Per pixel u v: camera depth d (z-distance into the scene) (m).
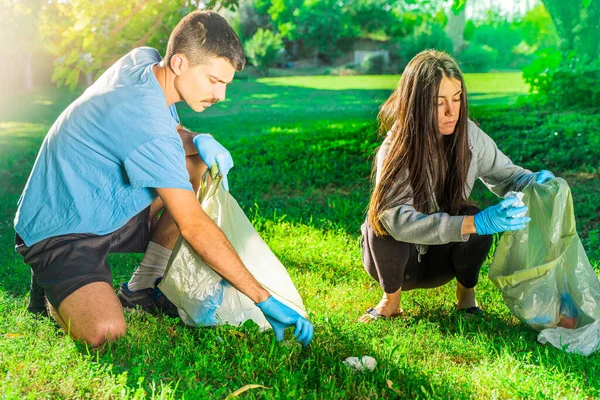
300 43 41.16
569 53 13.97
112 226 3.34
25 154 10.51
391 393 2.81
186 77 3.02
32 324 3.46
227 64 3.00
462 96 3.46
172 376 2.90
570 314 3.58
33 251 3.28
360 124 13.72
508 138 10.24
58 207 3.23
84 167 3.17
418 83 3.45
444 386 2.85
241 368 2.97
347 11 40.59
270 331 3.44
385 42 40.56
